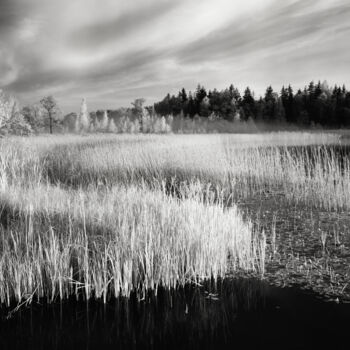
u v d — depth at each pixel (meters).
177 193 7.30
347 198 6.32
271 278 3.59
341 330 2.67
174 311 3.01
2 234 3.88
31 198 5.09
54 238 3.56
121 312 2.99
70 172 8.30
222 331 2.70
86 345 2.56
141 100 60.84
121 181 7.55
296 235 4.88
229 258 4.12
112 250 3.60
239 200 7.04
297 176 8.29
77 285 3.34
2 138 9.91
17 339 2.62
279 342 2.54
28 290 3.21
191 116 78.44
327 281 3.48
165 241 3.79
